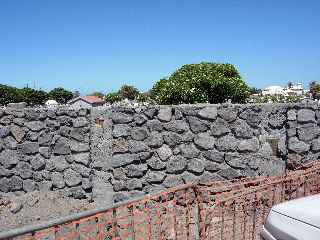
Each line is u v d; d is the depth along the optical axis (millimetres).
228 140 5668
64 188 6797
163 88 10312
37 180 7008
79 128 6617
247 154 5590
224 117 5676
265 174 5512
